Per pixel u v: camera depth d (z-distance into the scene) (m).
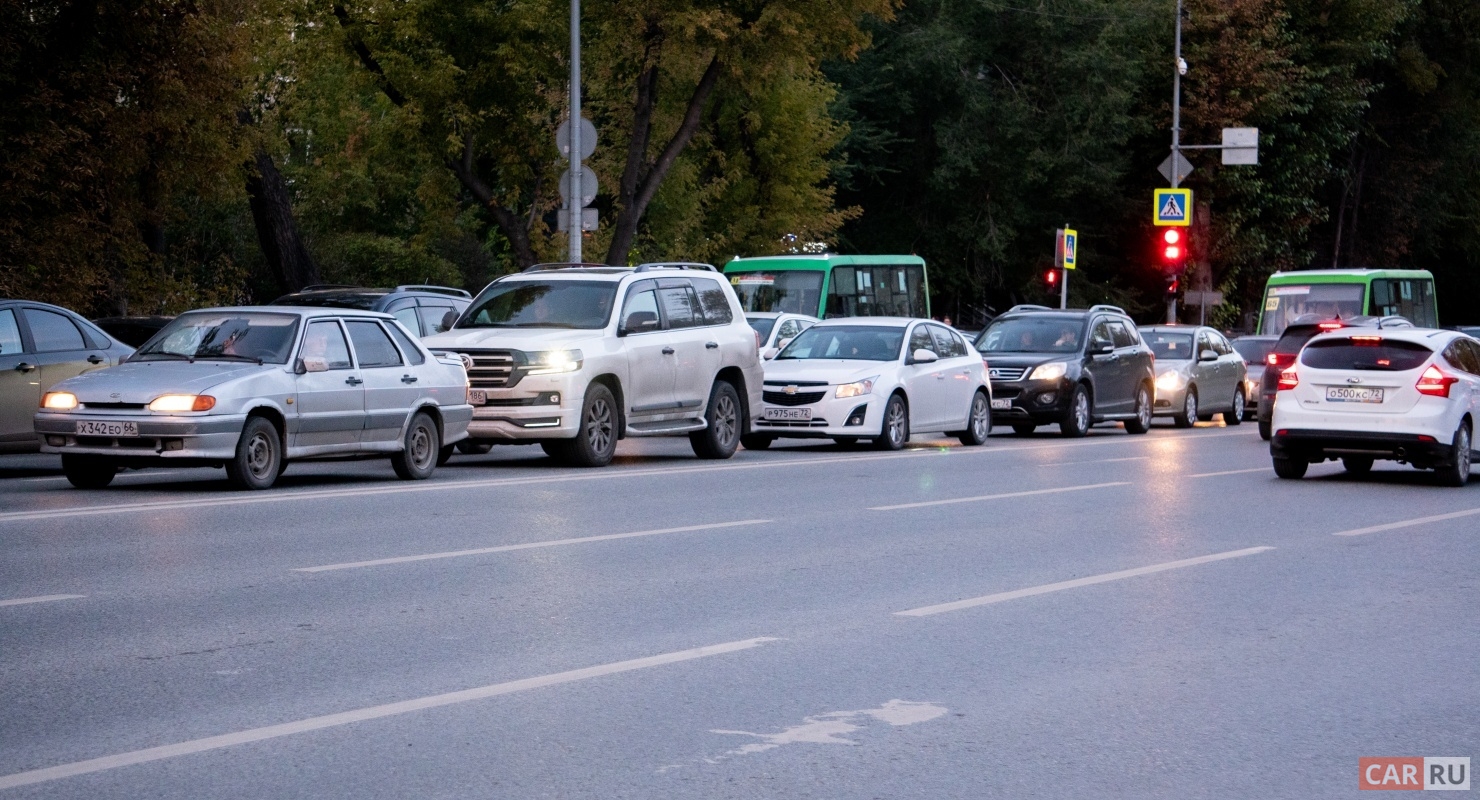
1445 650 11.77
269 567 14.51
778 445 33.81
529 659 10.85
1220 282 82.69
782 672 10.59
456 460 28.03
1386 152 92.12
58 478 23.08
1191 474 27.23
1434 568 16.03
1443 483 26.08
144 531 16.69
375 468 25.91
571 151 41.06
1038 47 74.81
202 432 20.17
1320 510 21.53
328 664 10.59
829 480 24.48
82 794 7.60
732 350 29.09
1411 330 26.80
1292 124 81.19
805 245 67.06
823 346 33.09
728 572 14.84
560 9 47.19
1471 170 94.25
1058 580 14.73
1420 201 93.75
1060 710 9.66
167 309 40.22
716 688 10.09
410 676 10.27
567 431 25.45
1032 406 37.84
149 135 37.50
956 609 13.07
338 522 17.81
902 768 8.30
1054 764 8.42
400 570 14.50
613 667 10.64
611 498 21.12
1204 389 45.97
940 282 80.62
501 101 48.69
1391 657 11.47
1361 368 26.14
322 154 73.31
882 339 32.97
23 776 7.88
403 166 52.47
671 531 17.70
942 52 72.06
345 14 47.34
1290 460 26.80
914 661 11.01
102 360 24.48
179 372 20.89
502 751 8.51
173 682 9.98
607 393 26.23
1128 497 22.70
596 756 8.43
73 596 12.90
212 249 62.19
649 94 48.69
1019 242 80.62
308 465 26.58
